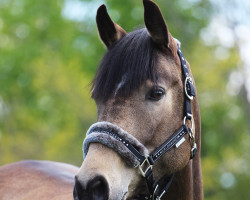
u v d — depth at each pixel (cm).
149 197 378
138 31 383
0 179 521
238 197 1567
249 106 1723
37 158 2211
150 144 362
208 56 1683
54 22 1933
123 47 367
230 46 1764
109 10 1523
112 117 353
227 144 1742
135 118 354
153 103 359
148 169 361
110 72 359
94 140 348
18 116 2128
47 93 2020
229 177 1655
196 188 419
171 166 375
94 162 339
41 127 2198
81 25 1748
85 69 1677
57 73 2008
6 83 1927
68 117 2023
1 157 2125
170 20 1638
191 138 387
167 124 368
